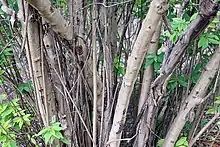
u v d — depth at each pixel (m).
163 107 1.78
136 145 1.63
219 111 1.53
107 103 1.54
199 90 1.39
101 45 1.56
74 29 1.33
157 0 1.02
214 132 2.04
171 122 1.74
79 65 1.44
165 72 1.29
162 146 1.54
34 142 1.59
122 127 1.40
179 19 1.25
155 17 1.05
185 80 1.61
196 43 1.50
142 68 1.57
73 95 1.52
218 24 1.40
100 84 1.55
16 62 1.60
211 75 1.36
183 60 1.62
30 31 1.23
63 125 1.51
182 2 1.45
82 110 1.59
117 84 1.62
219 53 1.32
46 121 1.46
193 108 1.42
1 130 1.45
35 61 1.32
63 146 1.59
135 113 1.68
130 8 1.62
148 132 1.59
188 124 1.66
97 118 1.61
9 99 1.57
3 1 1.27
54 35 1.32
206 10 1.07
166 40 1.46
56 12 1.10
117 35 1.71
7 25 1.57
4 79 1.58
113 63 1.60
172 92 1.74
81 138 1.64
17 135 1.66
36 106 1.53
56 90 1.48
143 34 1.10
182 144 1.51
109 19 1.52
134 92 1.69
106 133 1.54
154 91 1.37
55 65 1.40
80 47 1.40
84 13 1.41
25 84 1.57
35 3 0.99
